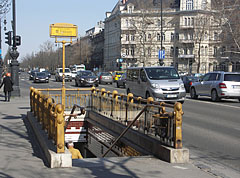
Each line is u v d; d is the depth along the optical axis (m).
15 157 7.39
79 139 14.71
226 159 7.54
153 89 19.22
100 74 52.12
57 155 6.52
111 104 11.77
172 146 6.98
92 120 13.80
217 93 21.73
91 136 14.01
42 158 7.30
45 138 8.26
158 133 7.55
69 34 13.94
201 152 8.23
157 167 6.50
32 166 6.62
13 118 14.13
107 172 6.16
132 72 22.17
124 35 95.25
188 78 33.62
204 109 17.53
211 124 12.56
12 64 24.22
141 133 8.64
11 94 24.28
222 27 42.91
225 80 21.48
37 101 11.72
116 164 6.72
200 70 86.62
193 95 24.59
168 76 20.11
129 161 6.95
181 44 88.56
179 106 6.77
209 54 86.56
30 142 9.23
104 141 11.87
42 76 52.47
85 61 125.44
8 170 6.33
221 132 10.91
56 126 7.01
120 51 96.19
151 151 7.70
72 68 87.94
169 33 89.81
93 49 128.25
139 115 8.69
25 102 21.11
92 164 6.73
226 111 16.67
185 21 86.88
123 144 9.64
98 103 13.68
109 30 111.12
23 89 35.31
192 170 6.32
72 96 15.02
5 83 21.52
